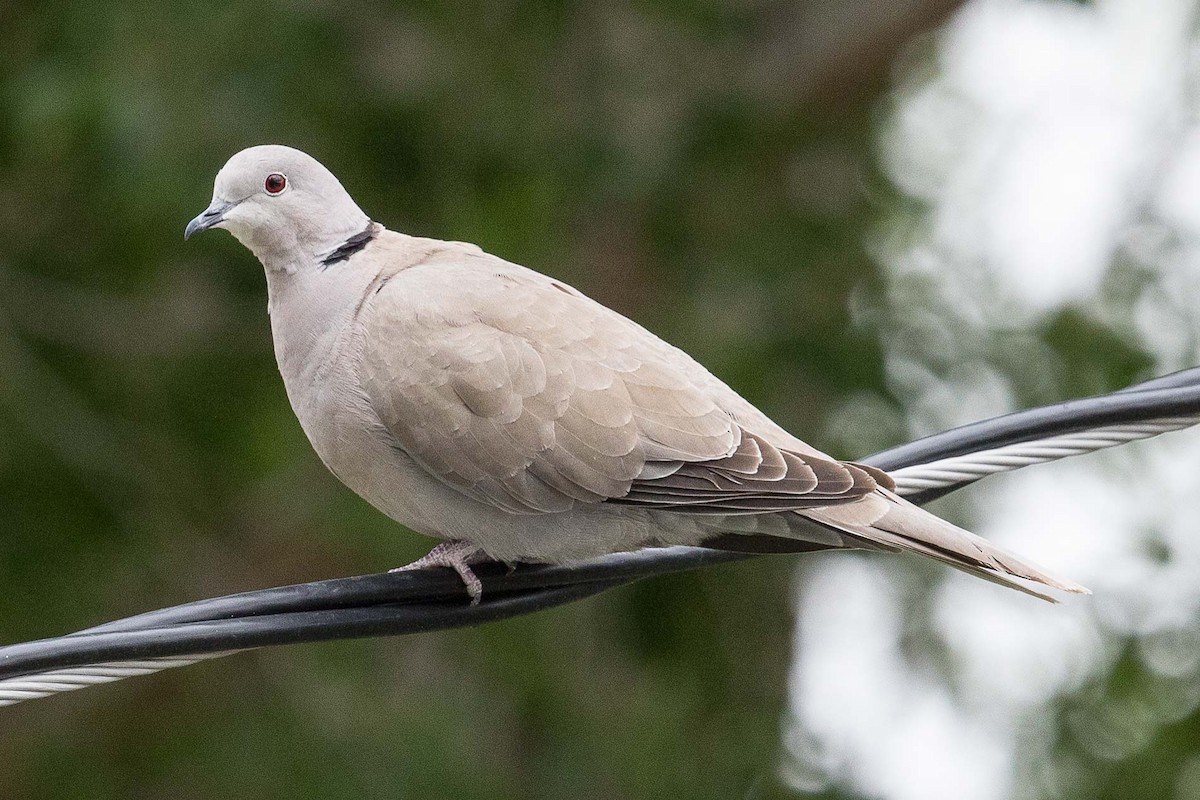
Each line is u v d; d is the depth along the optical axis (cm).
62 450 1314
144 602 1345
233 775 1302
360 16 1344
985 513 1452
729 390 734
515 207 1383
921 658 1473
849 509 670
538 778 1366
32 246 1359
